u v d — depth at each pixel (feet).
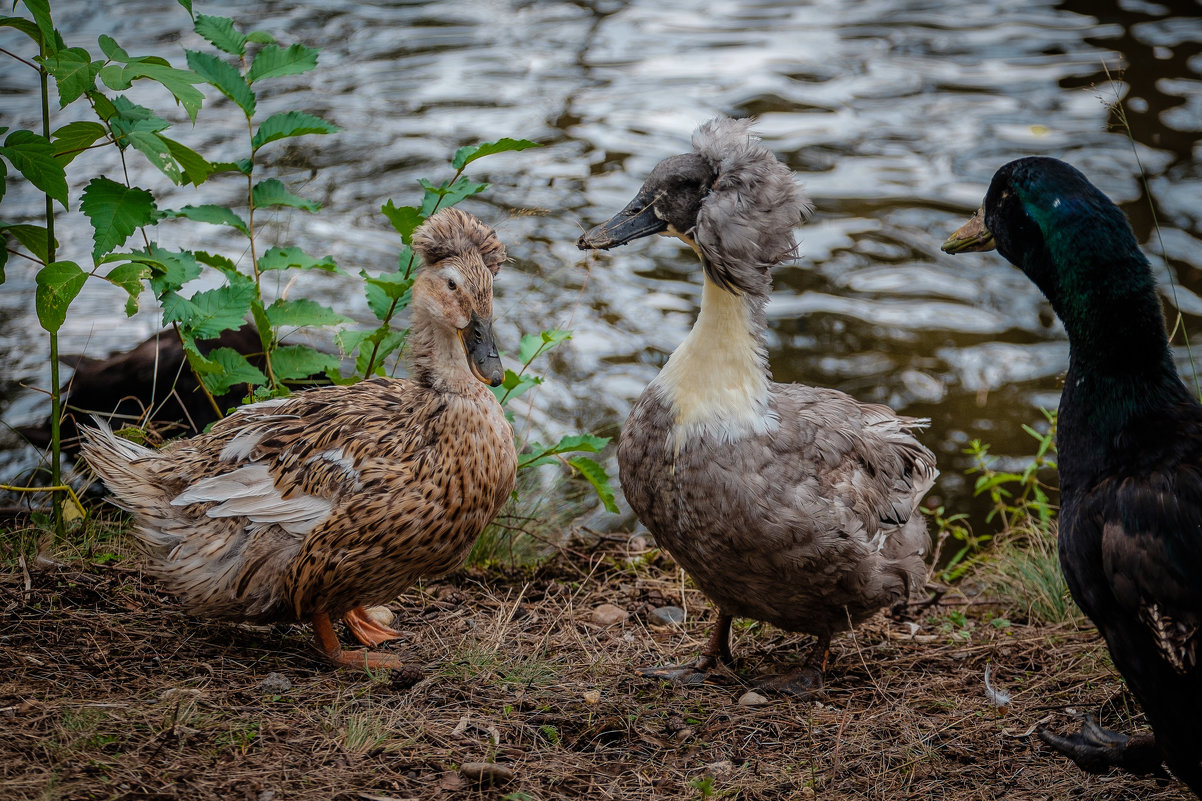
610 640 16.06
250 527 13.39
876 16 44.47
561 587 17.70
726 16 44.68
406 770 11.28
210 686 12.64
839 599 14.08
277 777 10.77
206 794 10.31
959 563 20.77
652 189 13.83
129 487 13.82
